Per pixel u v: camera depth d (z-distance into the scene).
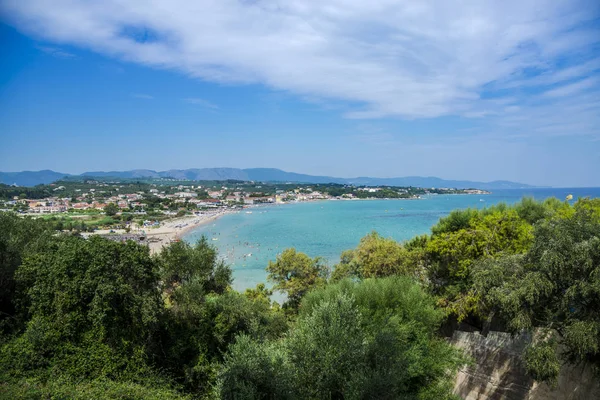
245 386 17.48
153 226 184.88
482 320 27.61
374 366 18.80
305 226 174.75
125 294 21.27
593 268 15.45
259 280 76.19
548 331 16.84
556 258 15.95
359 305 23.67
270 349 20.45
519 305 16.73
